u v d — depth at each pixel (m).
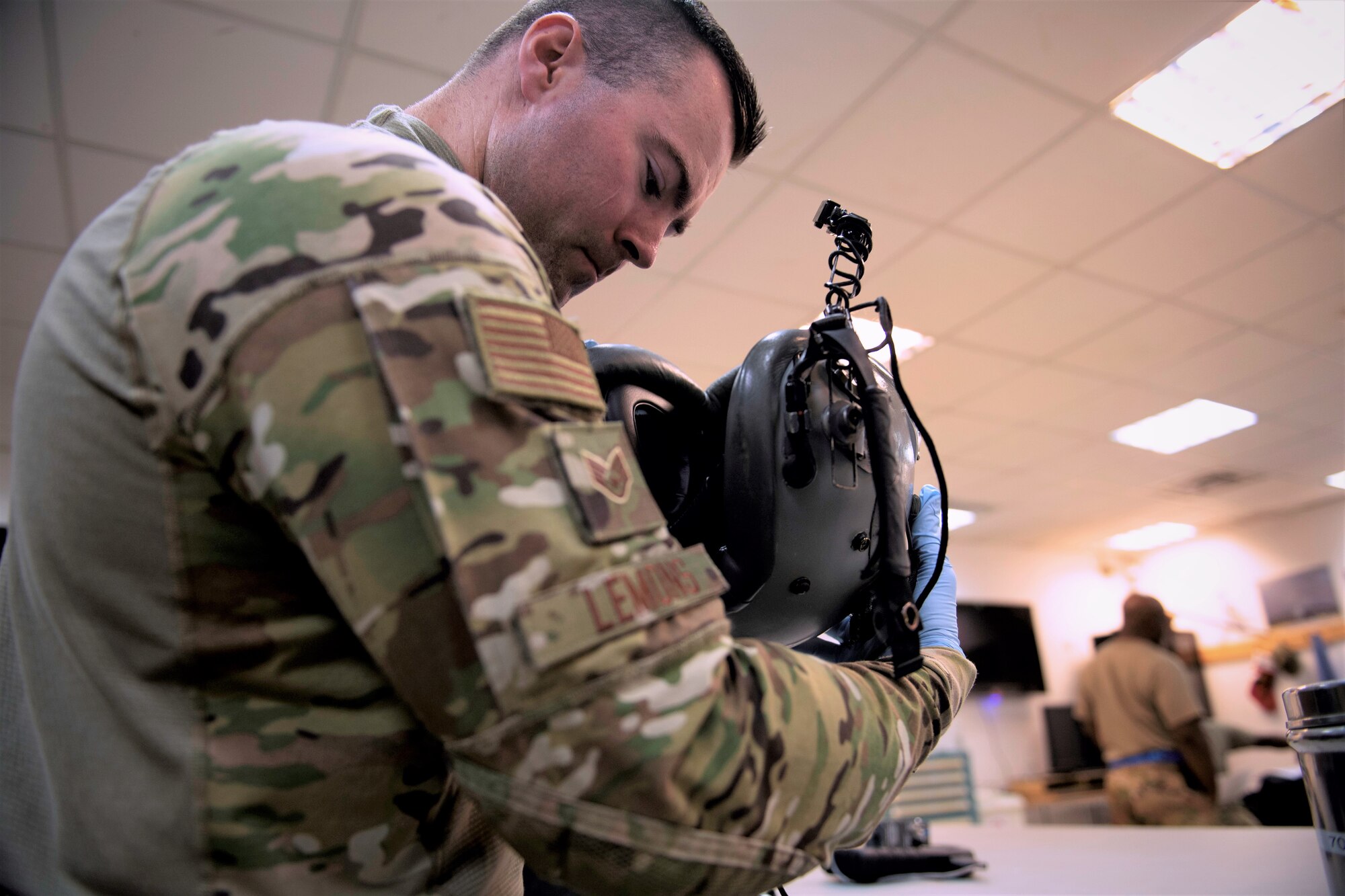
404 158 0.36
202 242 0.34
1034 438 4.42
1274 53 2.04
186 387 0.32
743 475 0.49
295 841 0.34
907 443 0.55
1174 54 1.98
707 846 0.30
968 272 2.85
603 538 0.30
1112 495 5.45
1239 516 6.19
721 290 2.87
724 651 0.32
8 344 2.86
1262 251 2.82
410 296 0.32
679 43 0.61
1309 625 5.91
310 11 1.71
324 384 0.31
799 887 1.04
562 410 0.33
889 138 2.20
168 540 0.34
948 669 0.47
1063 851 1.17
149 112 1.91
